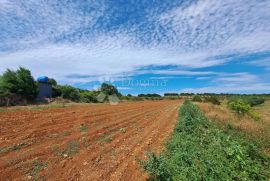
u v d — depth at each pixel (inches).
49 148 418.9
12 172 321.7
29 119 637.9
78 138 496.1
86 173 336.8
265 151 500.7
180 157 377.1
